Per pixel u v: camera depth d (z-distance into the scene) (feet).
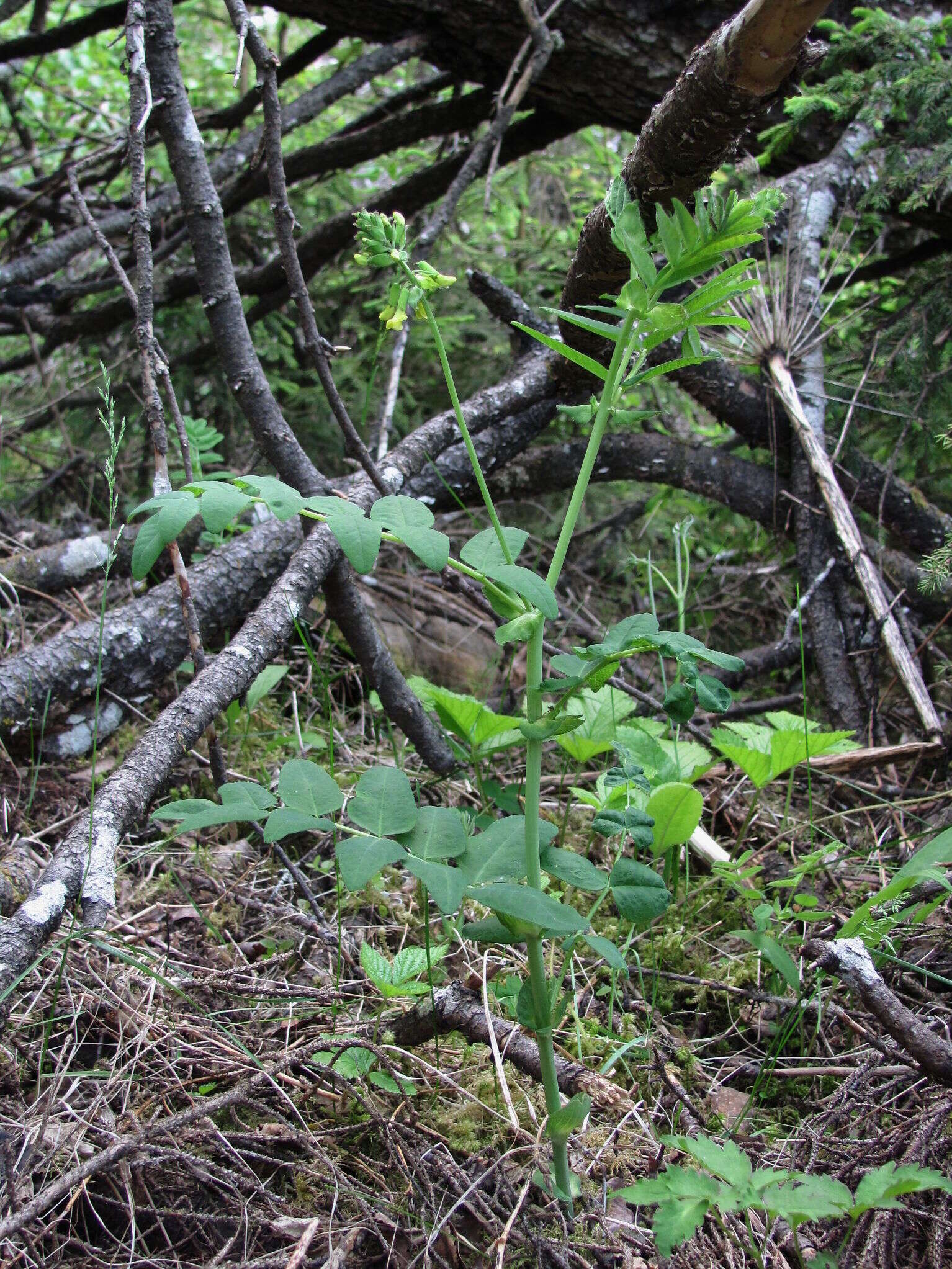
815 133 11.58
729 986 5.80
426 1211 4.21
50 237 15.67
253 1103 4.58
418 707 7.50
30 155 15.44
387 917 6.48
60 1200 4.23
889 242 12.40
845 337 12.01
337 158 12.69
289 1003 5.49
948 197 10.68
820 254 10.81
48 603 9.55
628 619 3.96
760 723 9.86
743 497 10.79
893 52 10.21
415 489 9.48
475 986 5.05
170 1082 4.94
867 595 9.12
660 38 10.87
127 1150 4.07
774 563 12.09
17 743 7.68
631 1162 4.58
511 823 4.25
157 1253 4.15
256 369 6.92
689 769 7.33
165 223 13.46
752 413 10.49
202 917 6.27
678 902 6.80
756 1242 4.13
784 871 7.00
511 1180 4.40
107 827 4.62
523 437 9.93
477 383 13.97
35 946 4.16
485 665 10.28
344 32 11.64
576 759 7.95
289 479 7.00
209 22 18.69
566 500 13.38
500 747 6.80
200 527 9.57
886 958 5.49
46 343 14.12
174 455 12.48
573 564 12.50
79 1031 5.27
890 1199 3.36
